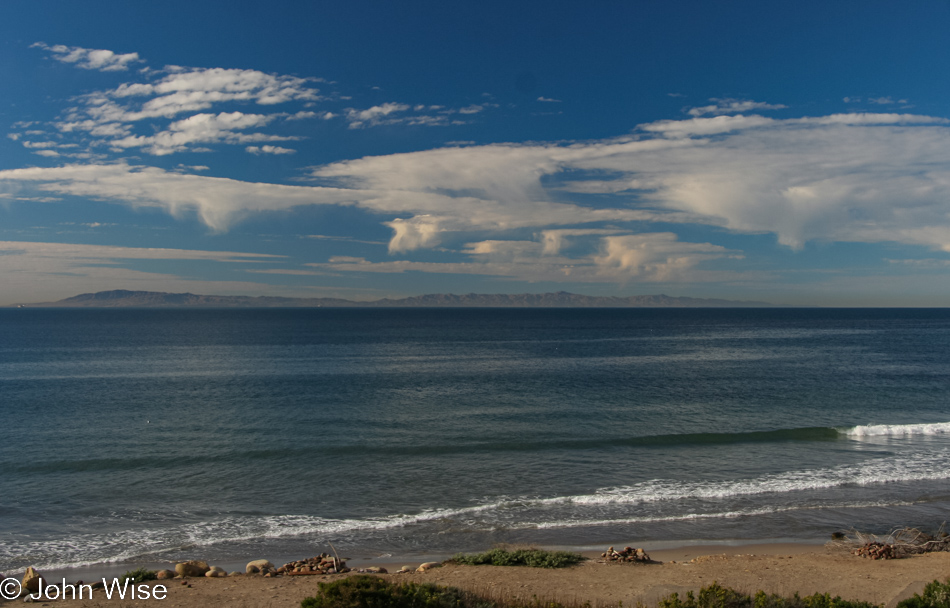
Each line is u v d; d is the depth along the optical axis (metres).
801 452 25.39
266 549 15.41
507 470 22.73
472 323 181.62
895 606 9.96
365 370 55.78
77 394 41.34
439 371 55.09
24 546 15.48
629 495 19.61
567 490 20.25
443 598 10.30
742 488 20.28
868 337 109.94
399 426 30.75
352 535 16.34
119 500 19.30
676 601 9.77
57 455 24.94
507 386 45.53
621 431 29.66
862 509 18.12
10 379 49.22
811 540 15.84
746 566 13.37
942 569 12.96
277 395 41.03
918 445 26.58
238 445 26.62
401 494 19.86
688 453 25.31
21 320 199.62
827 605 9.62
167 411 35.06
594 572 12.92
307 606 9.31
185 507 18.64
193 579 12.80
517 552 14.10
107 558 14.75
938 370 55.66
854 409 36.06
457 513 17.97
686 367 58.56
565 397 40.44
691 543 15.68
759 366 59.47
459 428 30.28
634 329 143.25
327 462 23.91
